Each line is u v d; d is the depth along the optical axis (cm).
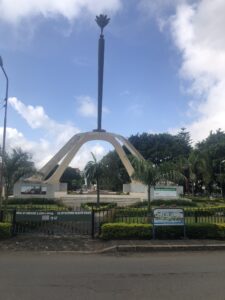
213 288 741
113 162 4353
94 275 873
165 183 3391
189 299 664
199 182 6938
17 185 3391
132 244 1328
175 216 1491
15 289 735
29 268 961
